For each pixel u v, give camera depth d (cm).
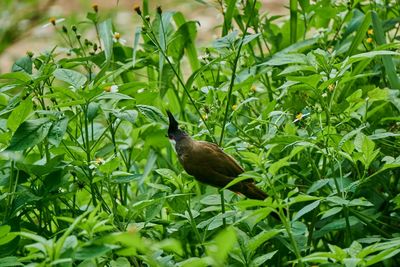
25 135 675
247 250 634
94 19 917
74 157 740
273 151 802
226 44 779
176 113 1006
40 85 795
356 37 879
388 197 805
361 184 753
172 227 741
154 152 929
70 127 836
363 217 760
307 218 797
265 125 845
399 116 861
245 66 941
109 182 693
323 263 602
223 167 713
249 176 637
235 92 859
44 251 529
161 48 833
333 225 735
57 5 1764
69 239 542
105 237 521
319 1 958
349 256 591
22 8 1542
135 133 928
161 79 946
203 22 1582
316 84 722
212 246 602
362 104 778
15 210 698
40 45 1636
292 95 818
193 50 991
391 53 700
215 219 692
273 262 774
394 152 835
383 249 633
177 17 1016
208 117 804
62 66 850
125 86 772
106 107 815
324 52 739
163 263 613
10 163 739
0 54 1566
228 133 859
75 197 826
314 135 774
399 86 842
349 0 970
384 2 987
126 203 823
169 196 673
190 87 919
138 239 508
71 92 700
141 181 853
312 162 763
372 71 915
